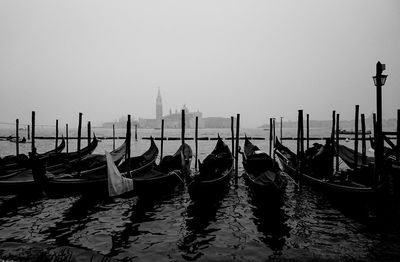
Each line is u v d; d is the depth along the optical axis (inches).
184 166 629.0
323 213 456.4
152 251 329.4
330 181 530.9
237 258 311.9
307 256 315.0
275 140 874.8
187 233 381.1
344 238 362.0
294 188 616.4
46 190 506.3
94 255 303.6
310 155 647.1
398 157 611.8
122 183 521.7
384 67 444.8
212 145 1934.1
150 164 709.3
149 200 536.4
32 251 310.5
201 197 494.6
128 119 603.5
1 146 1786.4
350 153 708.0
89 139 877.2
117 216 448.8
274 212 463.5
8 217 442.9
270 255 318.0
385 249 331.6
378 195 445.1
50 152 946.1
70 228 399.5
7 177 553.3
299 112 604.7
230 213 460.8
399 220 421.7
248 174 606.2
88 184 528.7
